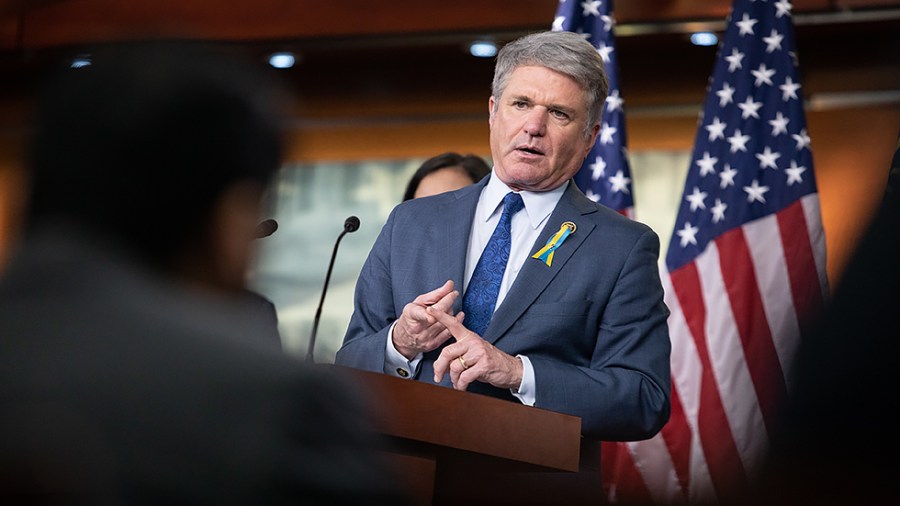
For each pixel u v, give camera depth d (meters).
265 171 1.47
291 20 13.33
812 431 1.61
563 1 6.71
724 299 6.46
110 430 1.32
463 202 4.27
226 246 1.47
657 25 12.44
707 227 6.65
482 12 12.94
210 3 13.42
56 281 1.39
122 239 1.42
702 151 6.85
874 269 1.63
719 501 6.02
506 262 4.11
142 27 1.48
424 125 13.68
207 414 1.34
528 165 4.14
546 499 3.52
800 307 6.42
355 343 3.95
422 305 3.77
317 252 13.24
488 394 3.88
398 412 2.89
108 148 1.39
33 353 1.35
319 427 1.38
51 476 1.30
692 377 6.34
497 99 4.30
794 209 6.61
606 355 4.00
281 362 1.40
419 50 13.36
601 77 4.26
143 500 1.30
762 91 6.88
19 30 13.51
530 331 3.94
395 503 1.40
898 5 11.82
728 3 12.30
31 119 1.42
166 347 1.37
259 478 1.33
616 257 4.10
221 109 1.43
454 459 3.11
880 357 1.59
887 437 1.57
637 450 6.23
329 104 13.88
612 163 6.46
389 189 13.58
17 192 1.42
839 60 12.34
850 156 12.21
